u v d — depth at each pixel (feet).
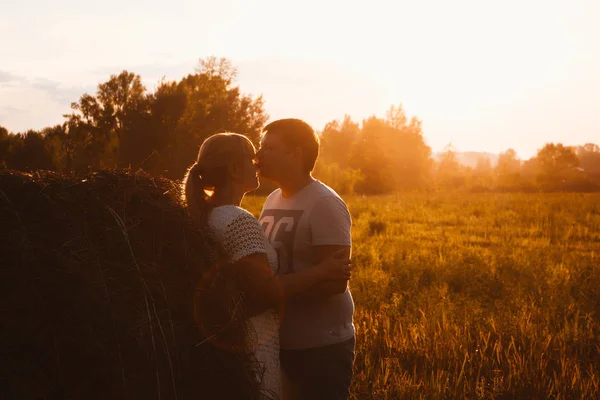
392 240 43.68
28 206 6.20
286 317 8.85
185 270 6.66
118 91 145.18
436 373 15.02
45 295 5.71
